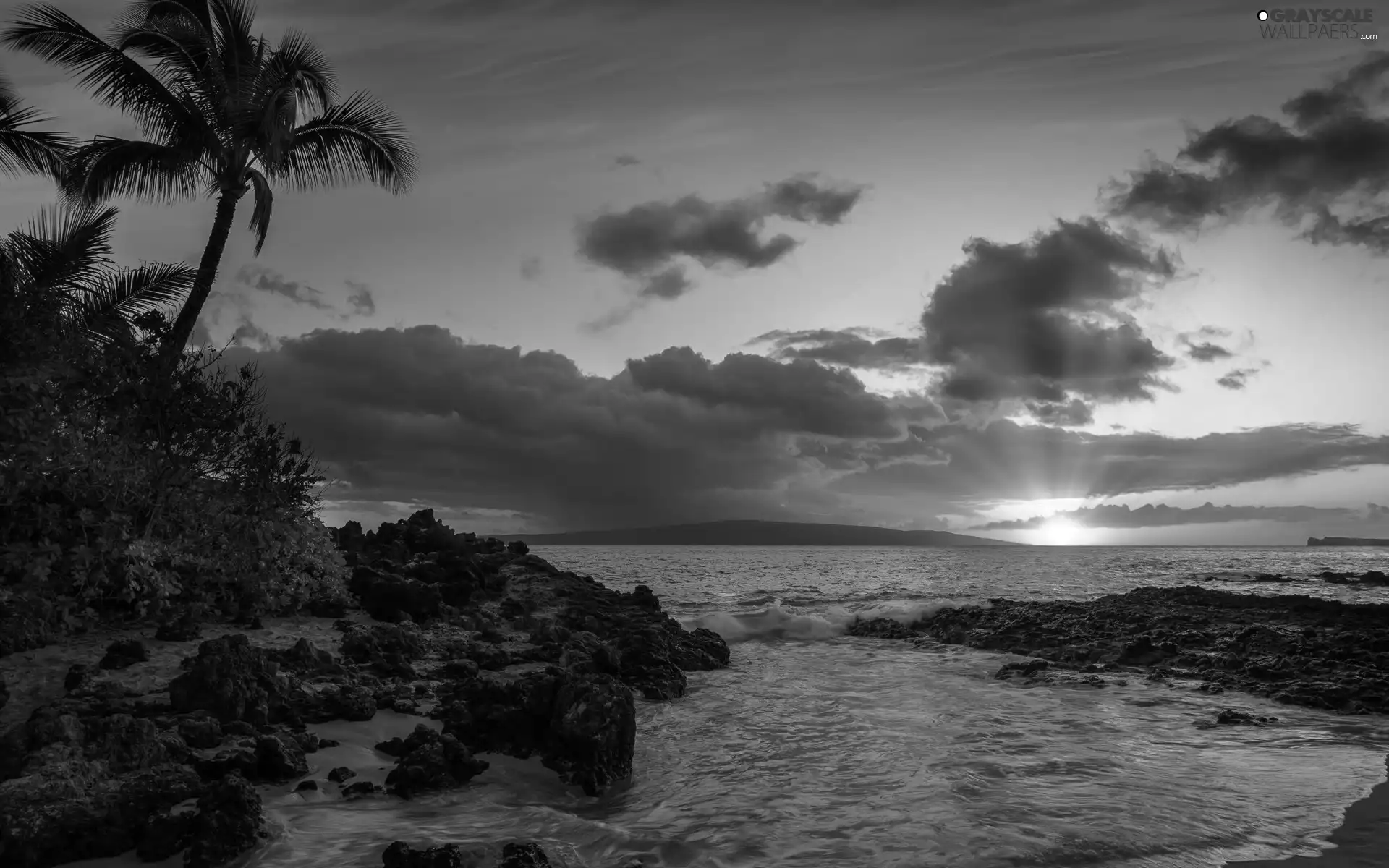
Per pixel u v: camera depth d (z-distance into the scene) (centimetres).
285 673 969
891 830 675
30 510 1077
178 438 1277
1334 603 2416
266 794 720
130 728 711
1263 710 1248
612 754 851
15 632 1020
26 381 1003
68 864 582
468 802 748
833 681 1529
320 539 1543
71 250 1712
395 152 2328
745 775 873
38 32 1909
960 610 2473
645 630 1659
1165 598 2748
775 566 8556
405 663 1191
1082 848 629
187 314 1945
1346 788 809
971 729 1101
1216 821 700
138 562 1148
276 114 2002
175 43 2041
